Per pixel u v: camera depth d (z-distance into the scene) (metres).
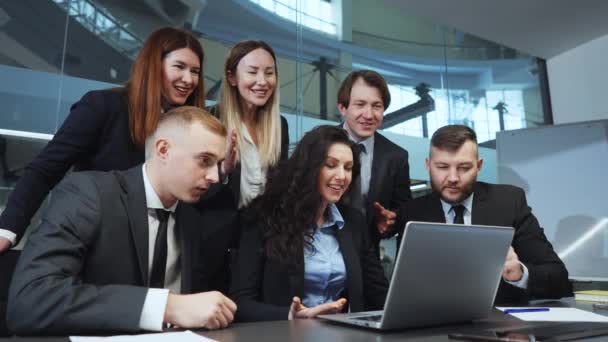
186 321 0.77
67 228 0.91
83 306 0.75
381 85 1.96
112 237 0.97
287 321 0.91
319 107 4.73
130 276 0.98
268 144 1.78
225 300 0.82
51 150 1.34
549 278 1.43
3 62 4.07
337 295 1.46
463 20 3.29
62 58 4.32
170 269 1.11
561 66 3.82
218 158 1.06
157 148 1.06
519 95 4.16
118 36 4.58
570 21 3.27
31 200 1.28
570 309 1.12
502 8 3.13
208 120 1.06
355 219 1.58
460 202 1.82
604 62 3.49
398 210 1.97
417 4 3.15
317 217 1.50
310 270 1.42
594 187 2.94
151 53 1.47
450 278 0.83
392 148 2.06
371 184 1.95
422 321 0.82
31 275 0.81
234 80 1.79
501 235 0.88
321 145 1.47
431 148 1.80
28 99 4.08
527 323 0.89
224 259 1.50
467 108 4.66
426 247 0.77
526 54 3.84
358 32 4.98
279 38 4.84
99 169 1.40
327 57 4.86
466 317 0.90
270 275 1.36
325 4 4.96
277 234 1.38
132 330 0.75
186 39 1.54
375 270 1.56
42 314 0.74
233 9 4.91
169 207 1.10
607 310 1.13
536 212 3.10
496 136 3.32
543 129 3.16
